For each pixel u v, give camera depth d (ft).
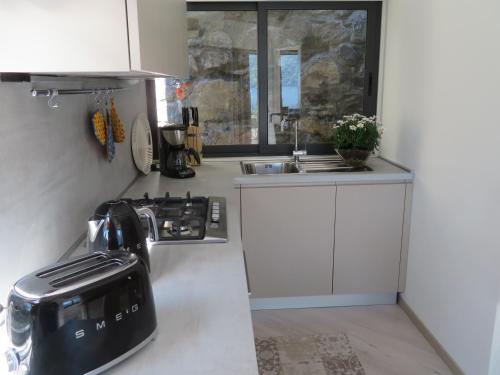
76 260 3.11
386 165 9.17
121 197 7.02
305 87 10.10
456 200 6.70
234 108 10.16
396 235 8.64
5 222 3.29
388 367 7.20
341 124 9.04
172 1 4.79
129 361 2.89
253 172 9.86
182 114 9.55
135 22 2.86
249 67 9.96
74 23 2.83
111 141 5.94
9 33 2.82
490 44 5.70
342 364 7.30
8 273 3.33
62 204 4.49
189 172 8.55
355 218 8.52
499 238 5.64
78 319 2.59
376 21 9.73
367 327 8.38
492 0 5.64
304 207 8.41
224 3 9.54
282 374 7.07
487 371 6.01
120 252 3.26
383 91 9.96
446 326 7.16
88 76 4.94
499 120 5.55
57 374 2.55
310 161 9.85
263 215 8.42
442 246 7.21
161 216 5.74
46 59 2.86
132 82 7.93
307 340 7.99
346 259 8.73
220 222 5.58
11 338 2.57
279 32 9.75
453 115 6.72
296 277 8.79
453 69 6.69
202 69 9.89
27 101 3.68
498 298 5.70
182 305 3.62
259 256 8.63
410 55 8.36
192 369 2.81
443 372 7.03
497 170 5.63
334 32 9.82
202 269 4.34
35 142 3.84
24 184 3.62
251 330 3.25
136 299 2.91
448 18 6.82
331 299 9.14
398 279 8.87
